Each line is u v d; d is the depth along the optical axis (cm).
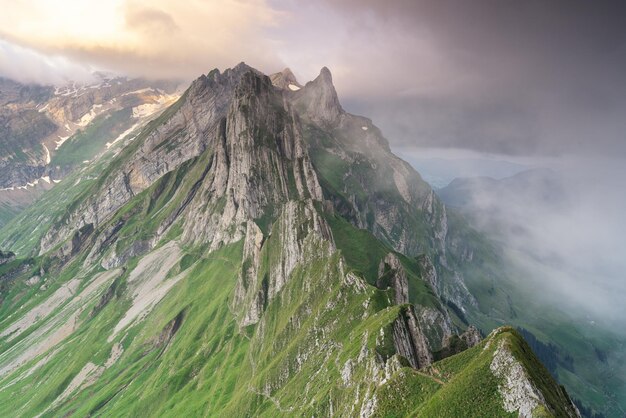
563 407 10081
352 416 13250
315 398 16725
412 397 11631
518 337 11369
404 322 15850
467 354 11856
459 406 10381
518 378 10056
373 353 14450
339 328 19775
